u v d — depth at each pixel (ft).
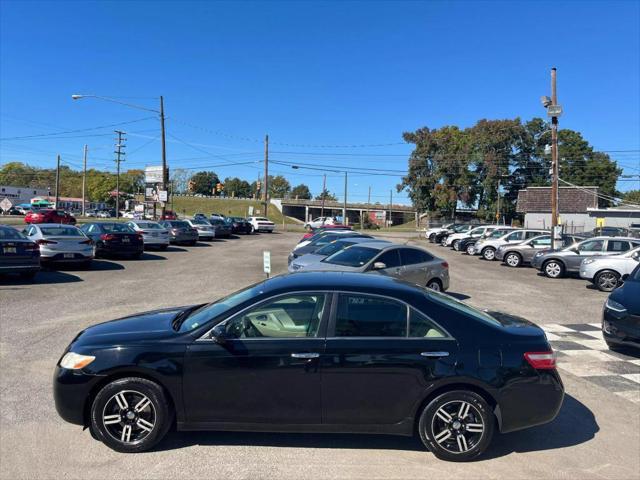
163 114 122.52
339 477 12.66
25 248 43.62
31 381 19.15
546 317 36.32
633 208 172.76
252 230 153.38
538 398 13.87
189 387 13.67
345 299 14.29
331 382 13.61
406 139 248.73
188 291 42.93
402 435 14.39
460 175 238.68
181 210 412.77
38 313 32.01
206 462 13.24
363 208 380.78
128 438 13.71
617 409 18.11
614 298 26.84
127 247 68.08
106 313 32.50
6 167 438.40
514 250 75.36
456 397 13.66
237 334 14.03
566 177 257.75
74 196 454.40
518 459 13.97
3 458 13.29
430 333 14.07
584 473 13.24
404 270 38.17
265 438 14.75
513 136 239.91
